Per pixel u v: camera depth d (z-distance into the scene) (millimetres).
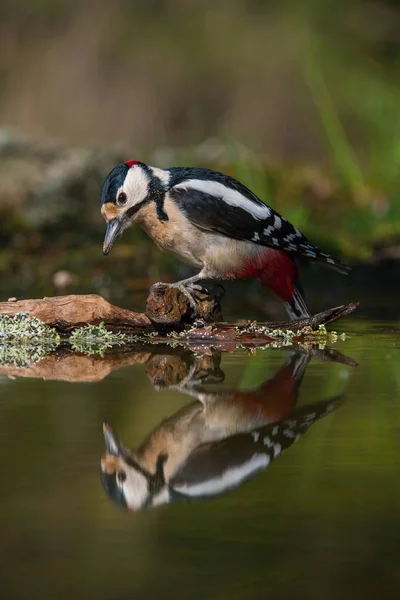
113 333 10500
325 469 5590
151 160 19594
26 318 10383
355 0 27016
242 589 4172
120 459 5785
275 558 4434
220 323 10695
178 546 4578
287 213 16531
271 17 27625
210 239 10836
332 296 14484
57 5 27984
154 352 9672
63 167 18594
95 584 4219
